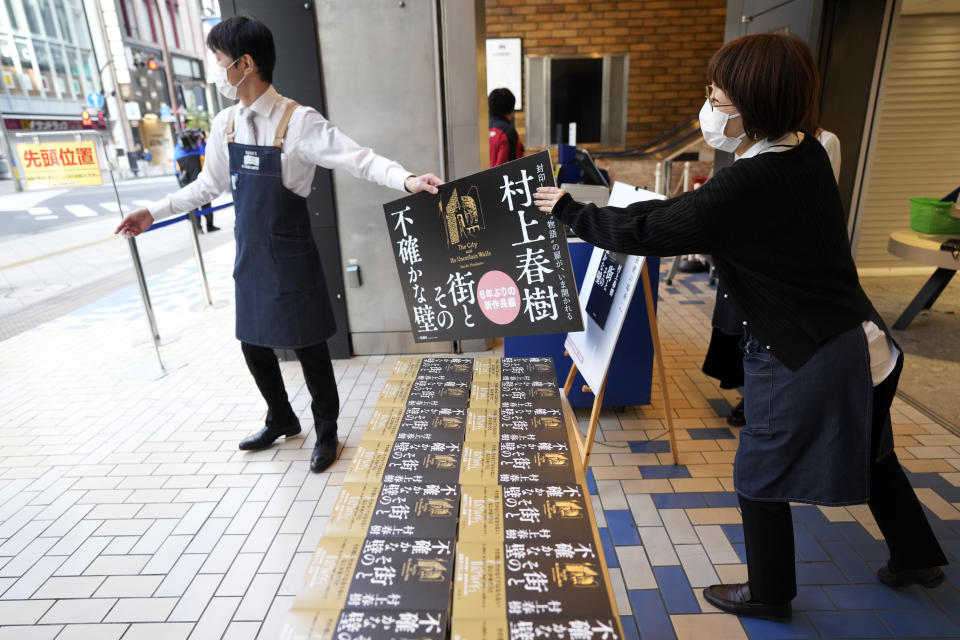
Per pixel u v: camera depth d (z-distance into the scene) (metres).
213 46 2.05
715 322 2.54
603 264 2.23
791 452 1.43
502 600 1.00
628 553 2.02
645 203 1.69
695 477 2.44
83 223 10.22
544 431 1.52
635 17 7.38
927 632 1.66
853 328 1.37
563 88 7.63
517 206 1.67
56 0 23.73
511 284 1.75
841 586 1.84
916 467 2.45
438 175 3.59
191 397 3.36
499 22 7.47
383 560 1.09
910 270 5.26
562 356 2.94
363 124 3.51
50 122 23.89
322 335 2.42
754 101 1.27
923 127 4.88
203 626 1.78
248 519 2.27
